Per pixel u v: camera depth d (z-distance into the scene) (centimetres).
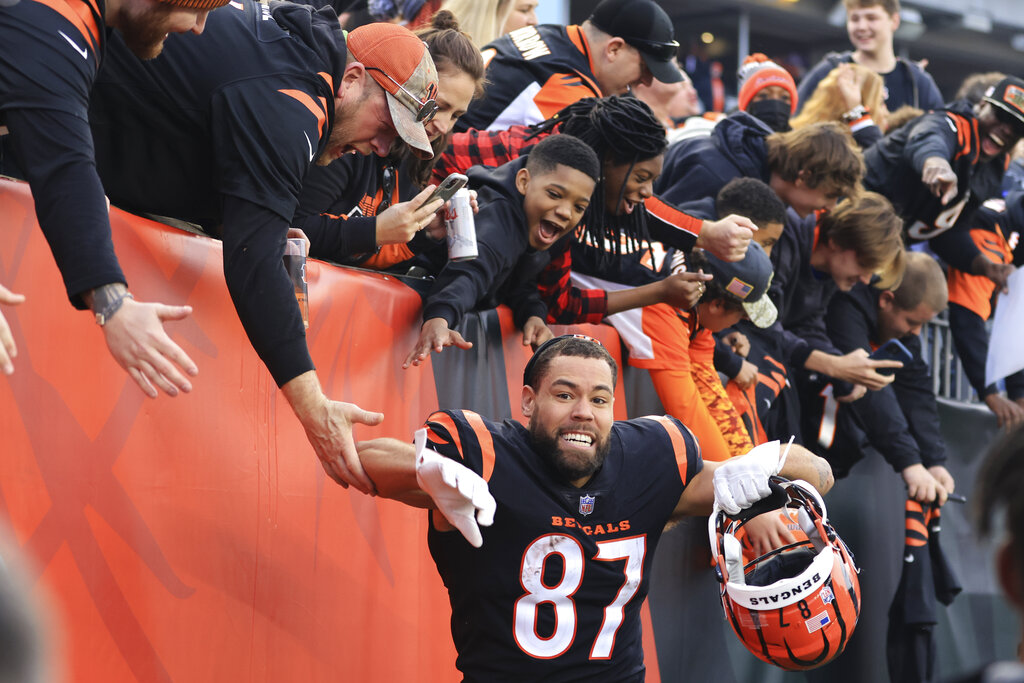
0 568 191
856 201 1644
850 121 1956
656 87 2020
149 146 821
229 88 789
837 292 1784
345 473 791
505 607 823
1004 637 2028
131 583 769
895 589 1812
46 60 646
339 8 1430
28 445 702
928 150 1786
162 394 806
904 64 2369
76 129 648
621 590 852
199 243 856
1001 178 1964
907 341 1856
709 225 1318
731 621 930
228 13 819
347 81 869
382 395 1036
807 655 905
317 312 956
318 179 992
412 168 1091
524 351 1260
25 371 705
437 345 1045
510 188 1159
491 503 757
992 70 3838
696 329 1446
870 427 1758
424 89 881
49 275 728
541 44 1464
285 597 902
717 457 1387
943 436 1962
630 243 1417
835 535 923
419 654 1051
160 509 797
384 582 1010
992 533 296
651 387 1406
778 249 1570
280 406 914
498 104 1427
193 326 838
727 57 3338
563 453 820
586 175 1150
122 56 790
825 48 3456
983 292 2067
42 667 179
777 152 1566
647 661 1373
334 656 948
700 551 1477
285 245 799
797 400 1700
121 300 620
